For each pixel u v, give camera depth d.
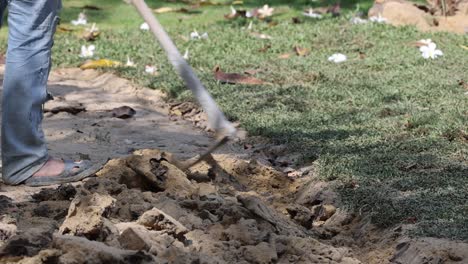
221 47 14.50
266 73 12.70
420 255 6.68
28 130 8.12
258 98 11.43
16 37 7.94
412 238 6.91
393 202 7.64
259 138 10.05
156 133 10.52
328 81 12.20
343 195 8.02
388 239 7.12
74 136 10.18
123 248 6.52
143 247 6.44
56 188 8.09
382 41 14.48
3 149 8.18
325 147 9.35
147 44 14.72
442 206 7.48
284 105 11.10
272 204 8.14
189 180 8.30
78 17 16.80
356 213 7.73
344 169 8.51
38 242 6.36
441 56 13.30
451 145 9.15
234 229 6.89
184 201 7.48
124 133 10.48
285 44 14.48
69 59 13.90
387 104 11.00
